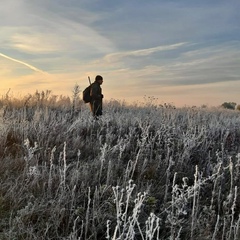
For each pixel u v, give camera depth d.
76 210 4.04
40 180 4.79
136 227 4.05
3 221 3.74
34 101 11.95
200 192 5.25
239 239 3.88
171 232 3.73
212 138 8.02
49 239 3.54
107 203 4.32
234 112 16.34
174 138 7.03
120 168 5.66
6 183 4.47
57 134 7.27
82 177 5.02
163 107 11.78
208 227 4.04
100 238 3.84
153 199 4.48
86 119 8.71
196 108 13.56
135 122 8.76
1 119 7.13
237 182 5.51
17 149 6.14
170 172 5.75
